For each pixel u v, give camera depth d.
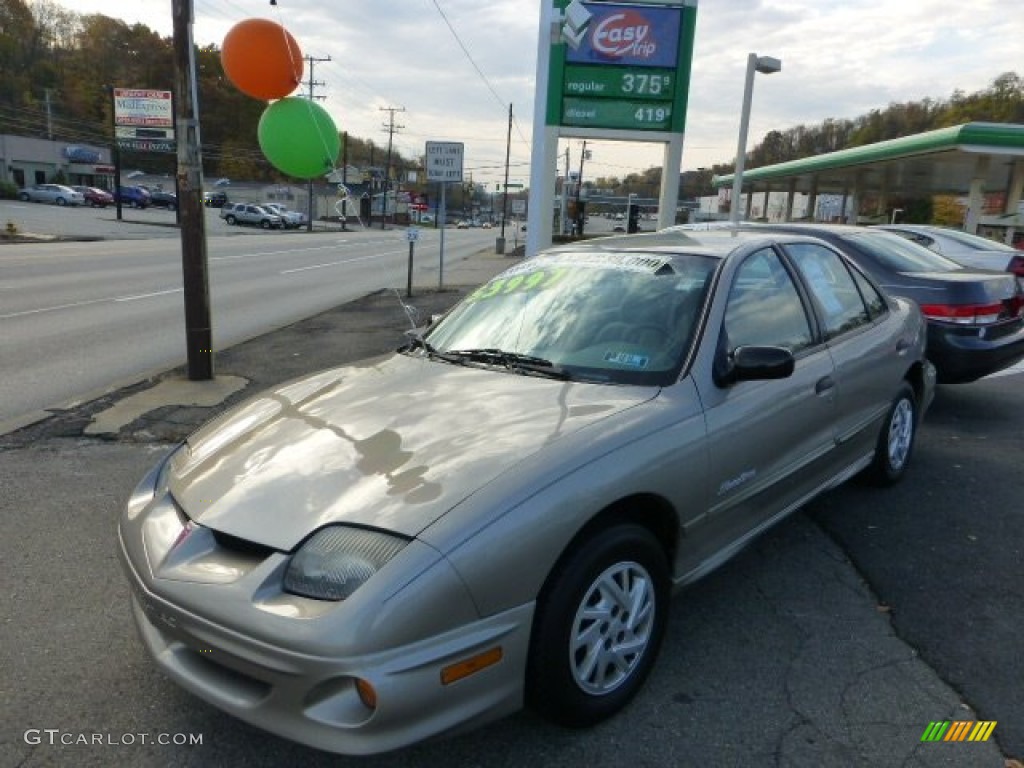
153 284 16.97
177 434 5.96
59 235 31.92
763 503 3.41
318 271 23.44
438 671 2.14
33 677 2.92
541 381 3.14
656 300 3.43
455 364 3.46
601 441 2.61
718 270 3.48
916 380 5.07
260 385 7.60
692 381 3.04
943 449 5.63
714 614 3.40
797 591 3.60
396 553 2.18
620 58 13.11
